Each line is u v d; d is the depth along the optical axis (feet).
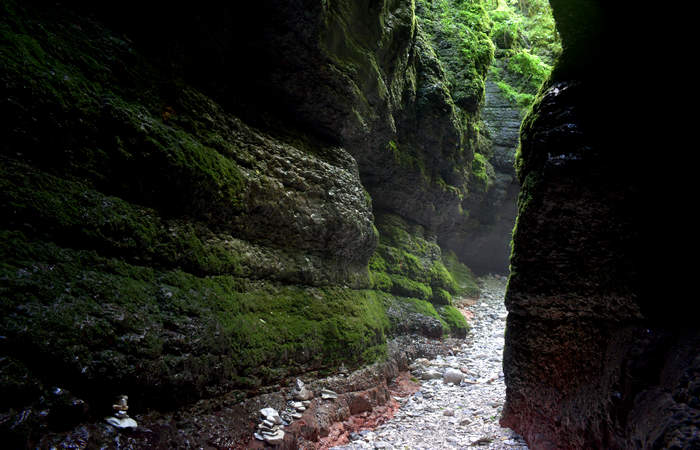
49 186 10.81
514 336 15.19
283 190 18.19
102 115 12.06
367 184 30.17
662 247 10.71
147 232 12.90
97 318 10.57
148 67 14.06
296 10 16.53
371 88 22.31
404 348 26.89
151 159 12.95
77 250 11.17
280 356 16.52
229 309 14.99
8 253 9.58
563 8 13.23
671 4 10.37
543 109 13.66
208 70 16.56
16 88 10.12
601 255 12.01
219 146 15.74
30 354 9.07
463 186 37.96
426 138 31.55
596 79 12.64
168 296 12.90
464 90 36.01
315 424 15.98
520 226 14.20
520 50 51.57
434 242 37.63
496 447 14.92
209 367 13.28
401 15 24.03
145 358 11.35
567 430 12.87
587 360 12.44
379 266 29.48
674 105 10.53
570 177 12.35
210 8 15.64
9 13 10.75
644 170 11.16
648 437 8.67
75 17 12.59
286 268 18.74
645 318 10.91
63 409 9.36
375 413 19.77
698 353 8.86
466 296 41.52
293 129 20.45
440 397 22.24
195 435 12.19
